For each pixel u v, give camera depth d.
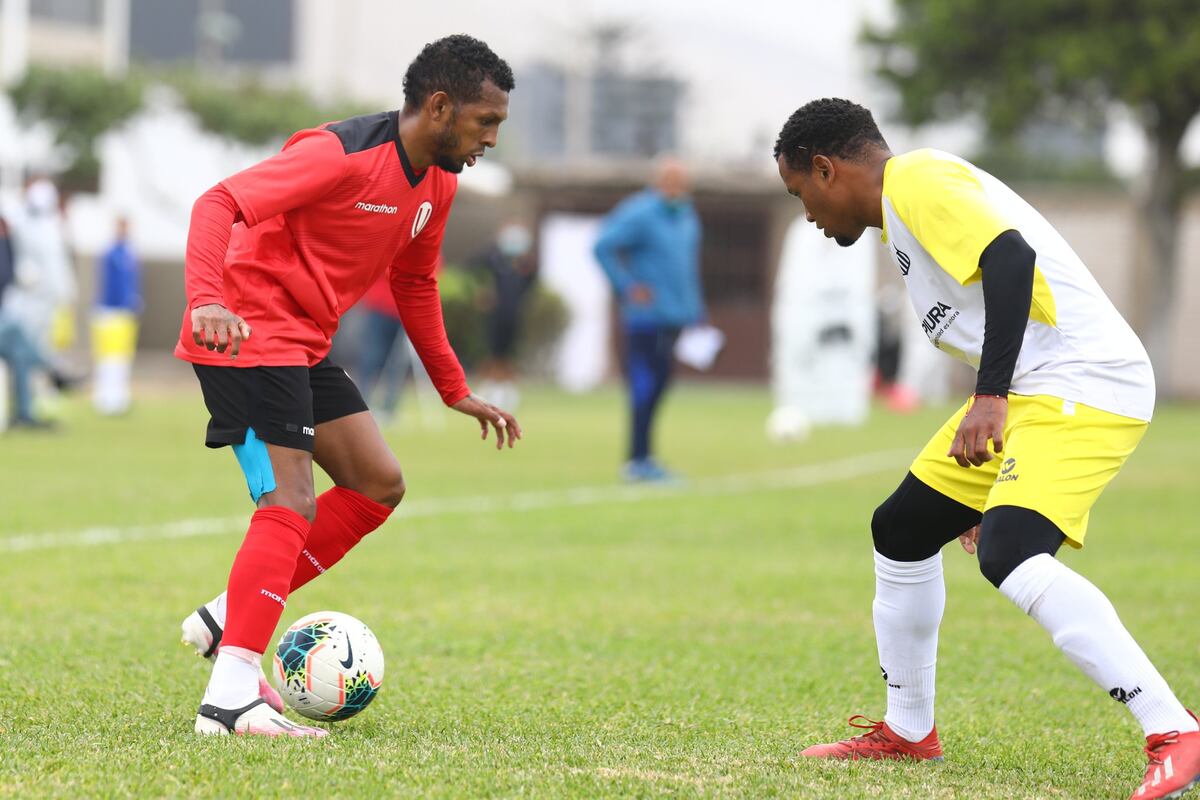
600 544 31.73
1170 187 110.81
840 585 27.02
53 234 57.66
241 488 40.22
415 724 15.57
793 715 16.98
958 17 110.94
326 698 14.93
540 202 122.81
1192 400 116.38
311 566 16.12
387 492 16.11
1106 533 35.50
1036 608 12.66
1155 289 112.00
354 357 83.31
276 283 14.86
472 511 36.88
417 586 25.72
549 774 12.56
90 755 12.95
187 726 14.80
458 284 105.94
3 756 12.91
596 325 122.19
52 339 66.81
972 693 18.47
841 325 78.50
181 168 117.56
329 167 14.50
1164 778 12.09
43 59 127.06
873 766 13.92
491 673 18.91
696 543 32.28
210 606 15.66
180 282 124.50
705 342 45.44
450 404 17.50
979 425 12.66
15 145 112.94
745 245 124.31
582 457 53.38
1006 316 12.63
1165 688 12.39
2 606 22.45
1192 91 107.00
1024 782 13.52
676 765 13.23
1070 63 105.00
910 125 117.81
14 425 58.91
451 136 14.88
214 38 161.75
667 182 45.16
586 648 20.84
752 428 72.00
